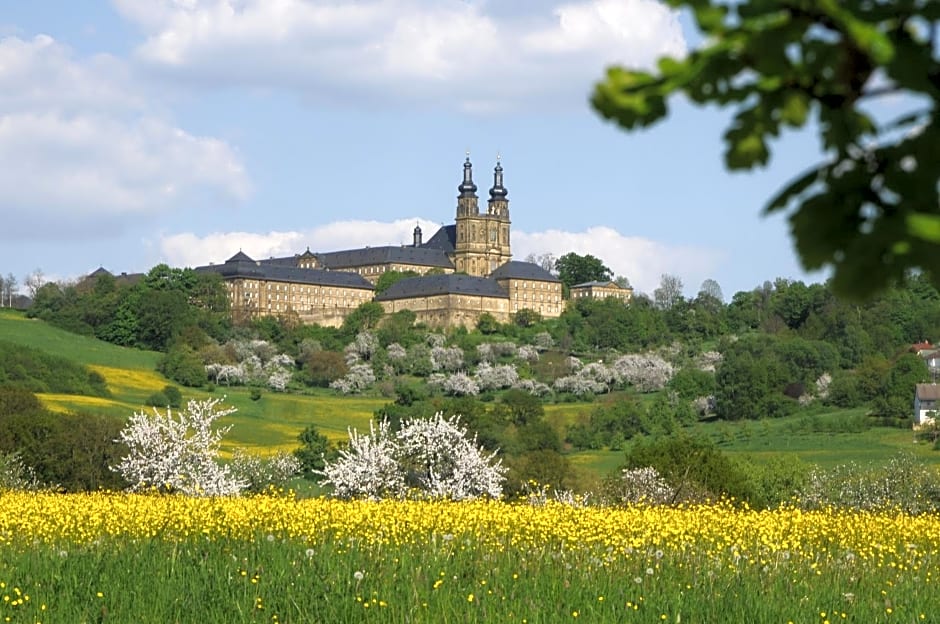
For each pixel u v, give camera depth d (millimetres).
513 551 27453
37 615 19609
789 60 3654
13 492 50156
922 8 3617
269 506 36000
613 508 40688
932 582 25406
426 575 22781
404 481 64438
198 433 68188
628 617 19984
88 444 86938
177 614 19734
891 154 3797
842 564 27453
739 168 3807
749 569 25688
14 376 187250
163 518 33406
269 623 19656
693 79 3697
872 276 3695
